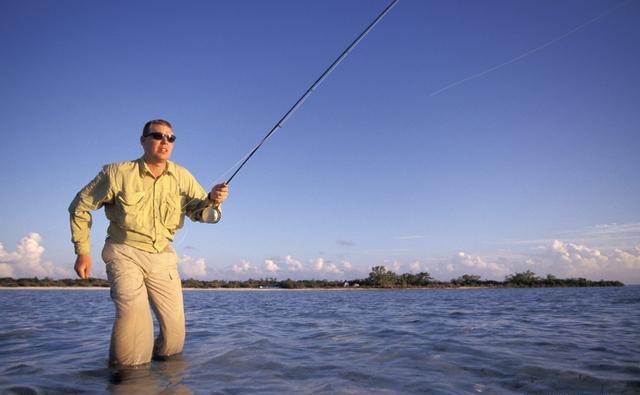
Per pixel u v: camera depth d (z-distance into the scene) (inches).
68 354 187.3
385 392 120.3
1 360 173.8
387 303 662.5
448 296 995.9
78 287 1708.9
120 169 155.3
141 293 156.9
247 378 136.6
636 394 120.2
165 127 156.8
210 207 170.2
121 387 125.1
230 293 1359.5
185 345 207.3
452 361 164.4
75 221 154.9
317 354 181.2
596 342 214.5
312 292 1515.7
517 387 126.7
